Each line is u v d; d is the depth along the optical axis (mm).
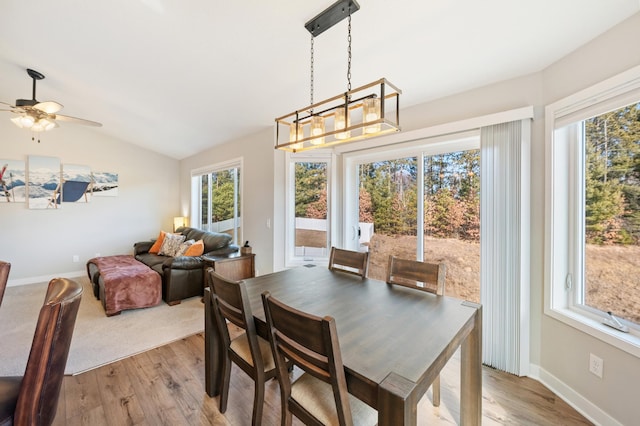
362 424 1103
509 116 2066
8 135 4176
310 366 1119
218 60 2373
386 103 2646
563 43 1728
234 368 2189
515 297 2057
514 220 2059
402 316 1426
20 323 2883
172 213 5941
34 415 977
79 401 1761
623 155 1605
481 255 2221
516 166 2053
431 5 1546
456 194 2498
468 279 2430
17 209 4273
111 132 4906
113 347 2436
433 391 1757
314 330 1006
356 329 1276
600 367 1609
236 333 2748
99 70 2830
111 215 5137
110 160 5109
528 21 1580
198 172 5355
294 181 3607
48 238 4527
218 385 1857
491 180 2166
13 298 3648
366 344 1144
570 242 1919
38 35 2355
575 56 1773
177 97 3184
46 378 996
